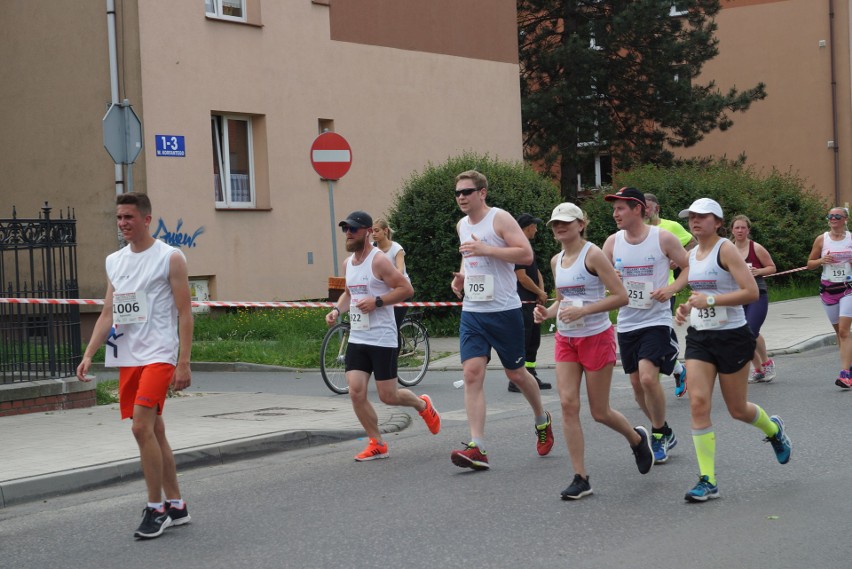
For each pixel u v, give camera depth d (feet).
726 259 21.40
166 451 20.94
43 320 35.70
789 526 18.92
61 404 35.19
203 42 60.18
